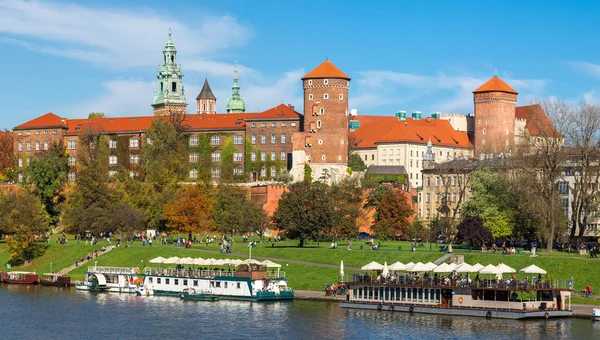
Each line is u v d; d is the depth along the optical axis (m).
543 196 176.38
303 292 158.88
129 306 149.50
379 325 128.12
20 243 199.50
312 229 189.62
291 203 192.12
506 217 184.12
